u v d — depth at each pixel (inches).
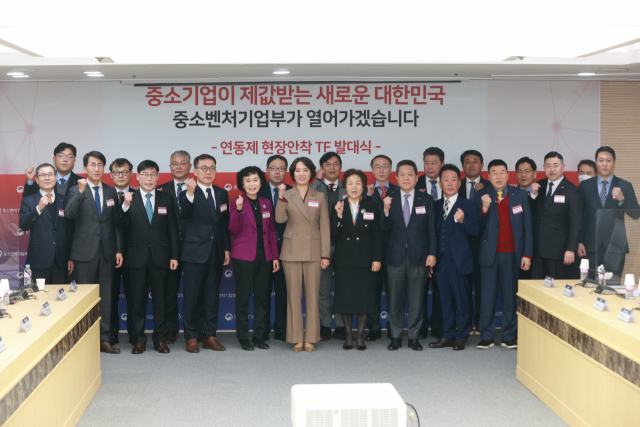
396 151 260.7
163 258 225.1
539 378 173.5
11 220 247.4
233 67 222.1
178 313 248.5
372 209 223.1
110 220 234.7
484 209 226.2
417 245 223.1
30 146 249.4
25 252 246.8
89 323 173.5
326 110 259.3
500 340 245.1
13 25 141.8
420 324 228.8
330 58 189.9
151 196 234.2
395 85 259.4
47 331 133.2
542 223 248.5
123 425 154.5
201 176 229.1
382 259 226.5
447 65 222.5
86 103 251.9
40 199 241.8
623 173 260.1
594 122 260.5
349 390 89.5
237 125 257.6
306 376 195.0
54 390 137.7
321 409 83.9
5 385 108.0
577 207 244.8
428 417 159.2
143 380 191.5
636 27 147.8
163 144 255.4
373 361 212.5
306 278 223.8
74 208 229.6
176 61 183.8
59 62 211.3
